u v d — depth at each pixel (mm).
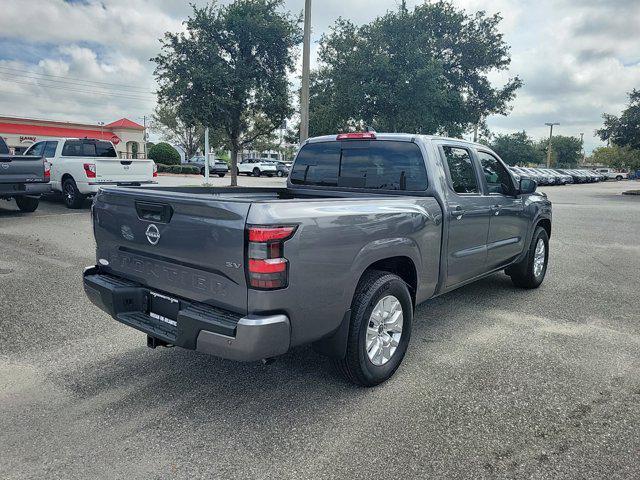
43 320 4879
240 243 2746
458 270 4629
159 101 17688
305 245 2896
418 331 4836
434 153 4363
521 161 81438
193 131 57562
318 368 3928
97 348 4246
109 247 3715
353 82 22000
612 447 2889
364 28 22250
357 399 3432
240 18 17062
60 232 9758
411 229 3779
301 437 2959
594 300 6012
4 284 6066
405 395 3496
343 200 3285
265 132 19484
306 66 13969
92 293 3656
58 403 3320
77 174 12695
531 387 3633
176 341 3031
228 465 2684
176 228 3082
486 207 4957
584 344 4512
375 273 3582
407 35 21719
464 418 3191
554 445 2904
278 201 2865
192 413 3217
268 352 2809
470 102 26531
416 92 20812
